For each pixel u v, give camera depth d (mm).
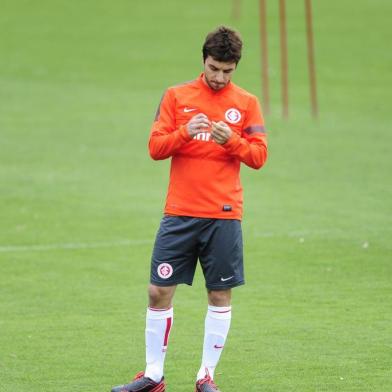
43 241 43438
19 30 119562
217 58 23234
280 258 40062
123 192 54812
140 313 32406
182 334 29969
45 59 107000
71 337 29656
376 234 44344
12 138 71812
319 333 29875
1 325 30922
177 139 23453
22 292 35125
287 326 30672
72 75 100125
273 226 46188
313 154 65938
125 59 106562
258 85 94000
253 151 23688
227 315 24359
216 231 23875
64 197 53344
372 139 71250
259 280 36625
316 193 54219
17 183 57062
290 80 96312
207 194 23766
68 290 35406
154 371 24297
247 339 29312
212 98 24125
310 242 42906
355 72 99000
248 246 42219
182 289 35625
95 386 25328
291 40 110812
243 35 113312
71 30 119500
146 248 42219
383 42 109625
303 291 35031
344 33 113500
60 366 26906
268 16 121500
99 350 28375
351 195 53594
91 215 48906
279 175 59375
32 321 31406
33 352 28141
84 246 42531
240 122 24203
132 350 28391
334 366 26750
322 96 89688
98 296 34594
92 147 68875
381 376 25875
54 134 73625
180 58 106562
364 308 32750
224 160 23922
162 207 51000
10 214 49031
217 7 128250
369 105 85625
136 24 121625
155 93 92000
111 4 131125
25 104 86125
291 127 76125
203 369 24406
